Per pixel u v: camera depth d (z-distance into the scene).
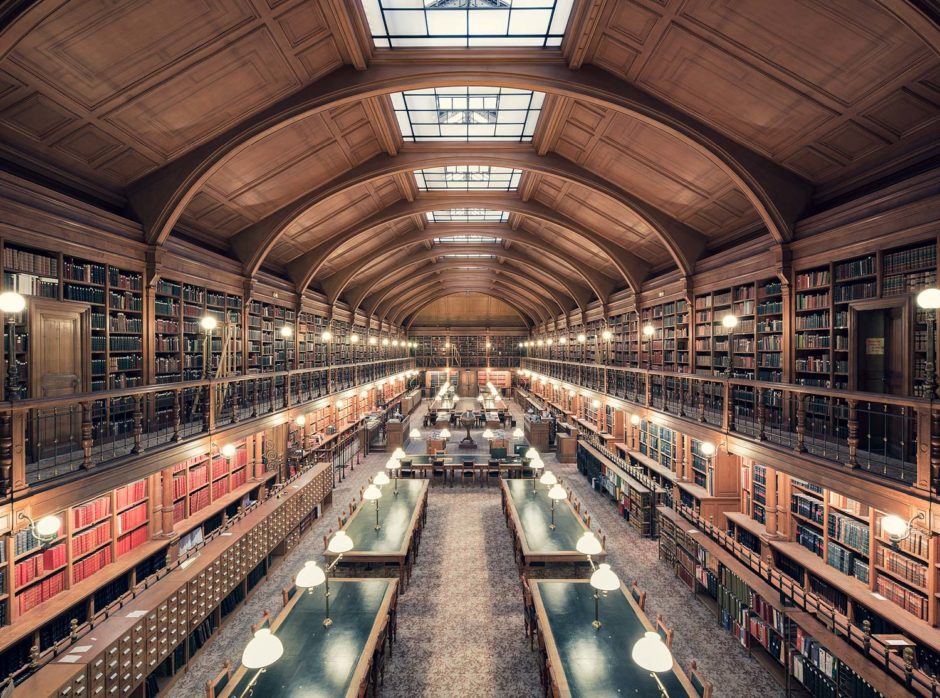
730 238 10.52
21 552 5.43
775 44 5.92
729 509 9.84
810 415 7.61
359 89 7.89
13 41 4.47
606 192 11.23
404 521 9.30
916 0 4.40
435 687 5.85
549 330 31.31
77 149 6.51
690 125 7.87
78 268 6.72
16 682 5.00
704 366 10.99
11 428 4.50
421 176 13.54
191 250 9.25
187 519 8.62
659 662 3.66
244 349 11.34
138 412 6.34
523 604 7.79
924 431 4.69
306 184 10.74
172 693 5.86
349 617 5.75
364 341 24.55
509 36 7.59
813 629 5.21
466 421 20.14
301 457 13.54
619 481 12.27
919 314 5.75
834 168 7.25
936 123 5.79
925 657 5.06
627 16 6.62
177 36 5.73
